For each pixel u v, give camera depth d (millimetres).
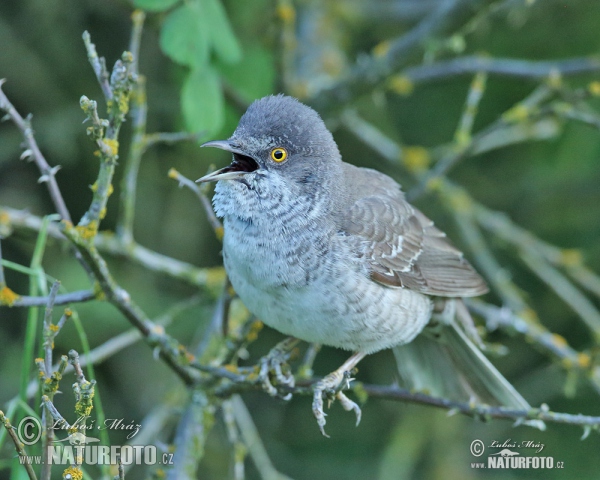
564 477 10875
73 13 11328
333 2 12453
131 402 11062
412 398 7102
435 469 11148
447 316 8516
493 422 11406
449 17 9664
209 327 8891
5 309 11000
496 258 12680
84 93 11461
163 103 11344
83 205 11617
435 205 11969
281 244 7336
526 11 10672
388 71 10148
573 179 11969
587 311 10320
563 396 11383
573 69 10031
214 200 7594
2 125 11227
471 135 12734
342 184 7895
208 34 7531
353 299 7363
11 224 8398
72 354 5176
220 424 11508
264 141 7477
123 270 10992
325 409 11766
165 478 7668
